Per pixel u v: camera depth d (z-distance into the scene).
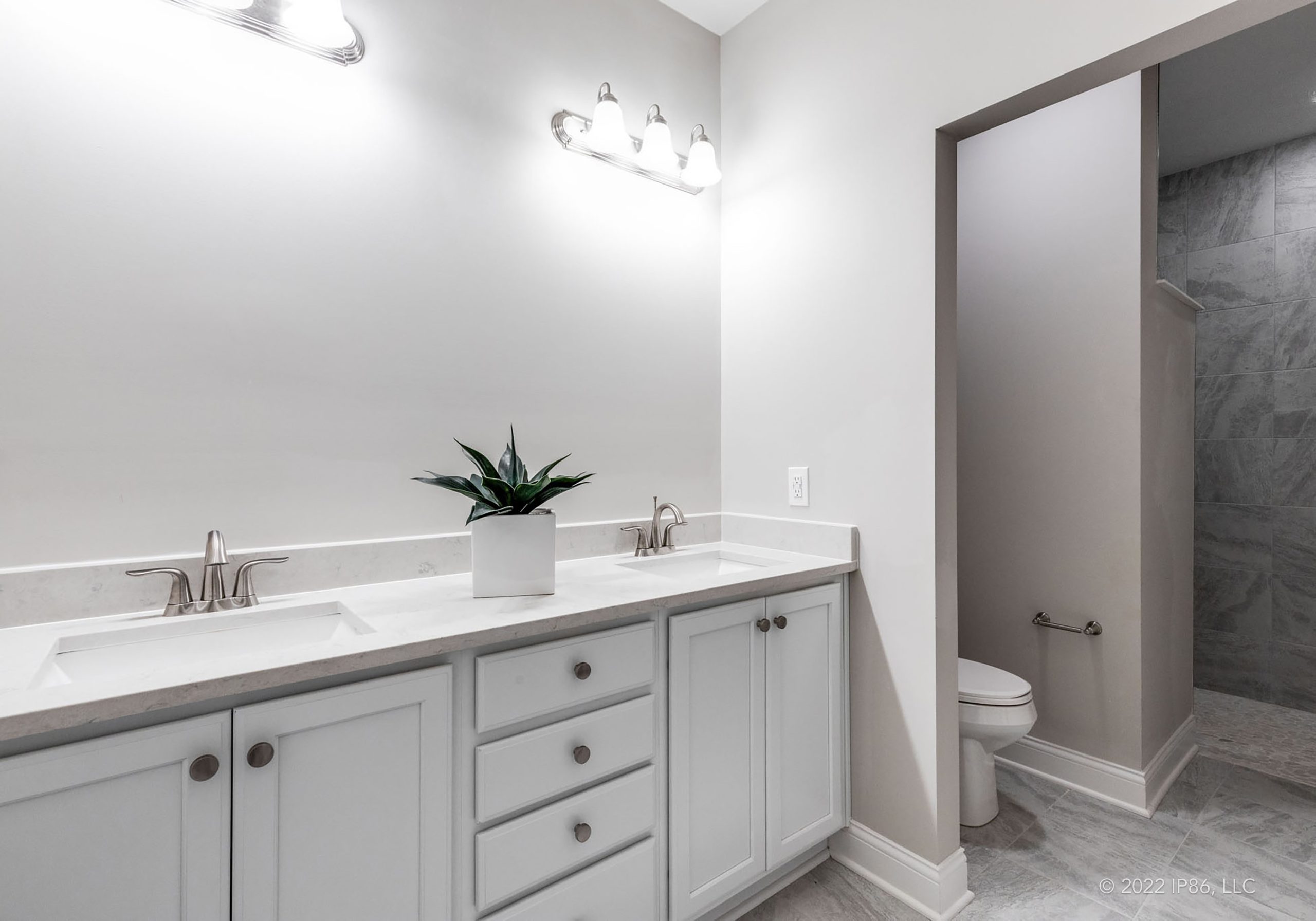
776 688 1.57
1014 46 1.41
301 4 1.25
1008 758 2.37
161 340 1.22
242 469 1.31
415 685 1.01
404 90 1.53
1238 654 3.12
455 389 1.60
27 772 0.73
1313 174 2.93
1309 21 2.23
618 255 1.93
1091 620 2.16
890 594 1.67
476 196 1.64
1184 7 1.15
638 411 1.97
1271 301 3.03
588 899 1.22
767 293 2.03
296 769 0.91
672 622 1.36
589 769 1.23
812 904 1.60
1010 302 2.38
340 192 1.43
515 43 1.71
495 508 1.33
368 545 1.45
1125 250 2.09
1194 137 2.98
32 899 0.74
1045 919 1.53
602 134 1.71
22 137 1.10
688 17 2.12
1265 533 3.04
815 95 1.88
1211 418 3.21
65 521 1.14
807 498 1.89
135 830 0.80
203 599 1.20
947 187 1.60
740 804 1.49
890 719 1.67
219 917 0.85
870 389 1.72
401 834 1.00
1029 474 2.33
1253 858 1.78
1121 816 2.00
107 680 0.80
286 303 1.36
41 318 1.12
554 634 1.20
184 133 1.25
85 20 1.16
